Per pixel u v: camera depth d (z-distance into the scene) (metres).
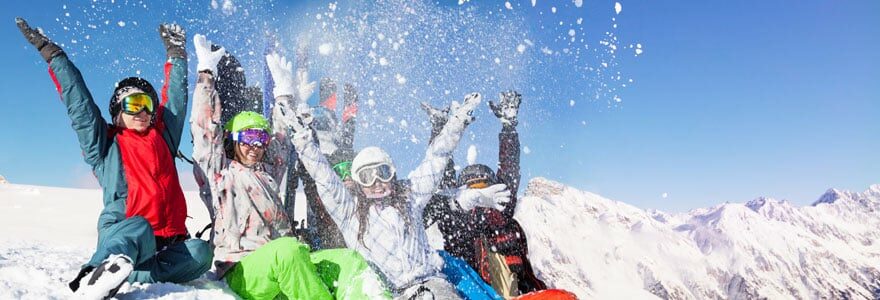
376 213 4.00
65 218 8.61
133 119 3.76
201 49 4.45
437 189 4.57
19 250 4.43
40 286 3.18
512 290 4.85
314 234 4.77
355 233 3.98
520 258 5.00
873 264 195.00
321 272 4.00
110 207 3.57
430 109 4.91
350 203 4.00
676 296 99.19
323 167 3.96
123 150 3.67
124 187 3.61
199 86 4.40
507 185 5.02
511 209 5.02
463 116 4.29
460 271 4.16
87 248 5.43
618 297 53.34
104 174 3.64
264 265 3.74
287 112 4.02
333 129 5.15
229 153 4.40
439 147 4.23
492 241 4.91
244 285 3.78
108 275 3.01
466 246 4.88
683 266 126.06
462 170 4.91
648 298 56.03
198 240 3.70
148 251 3.45
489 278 4.84
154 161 3.71
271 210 4.32
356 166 4.04
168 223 3.70
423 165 4.21
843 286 182.62
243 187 4.27
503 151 5.06
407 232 3.99
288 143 4.77
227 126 4.43
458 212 4.88
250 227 4.26
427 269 3.96
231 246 4.20
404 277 3.90
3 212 8.84
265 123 4.44
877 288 182.38
